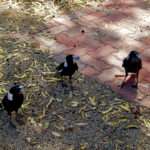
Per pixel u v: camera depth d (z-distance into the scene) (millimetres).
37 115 5281
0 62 6289
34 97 5586
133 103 5496
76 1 8078
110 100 5547
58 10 7828
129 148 4789
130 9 7879
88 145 4828
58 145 4836
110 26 7336
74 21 7488
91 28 7281
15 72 6074
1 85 5793
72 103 5488
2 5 7930
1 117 5234
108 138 4930
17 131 5035
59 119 5215
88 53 6574
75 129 5062
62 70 5703
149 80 5938
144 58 6438
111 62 6359
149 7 7957
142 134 4992
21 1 8031
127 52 6602
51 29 7227
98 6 7996
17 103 5031
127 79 5945
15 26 7258
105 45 6781
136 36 7043
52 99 5551
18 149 4789
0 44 6734
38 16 7609
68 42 6859
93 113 5320
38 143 4871
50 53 6551
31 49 6633
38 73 6062
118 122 5164
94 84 5863
